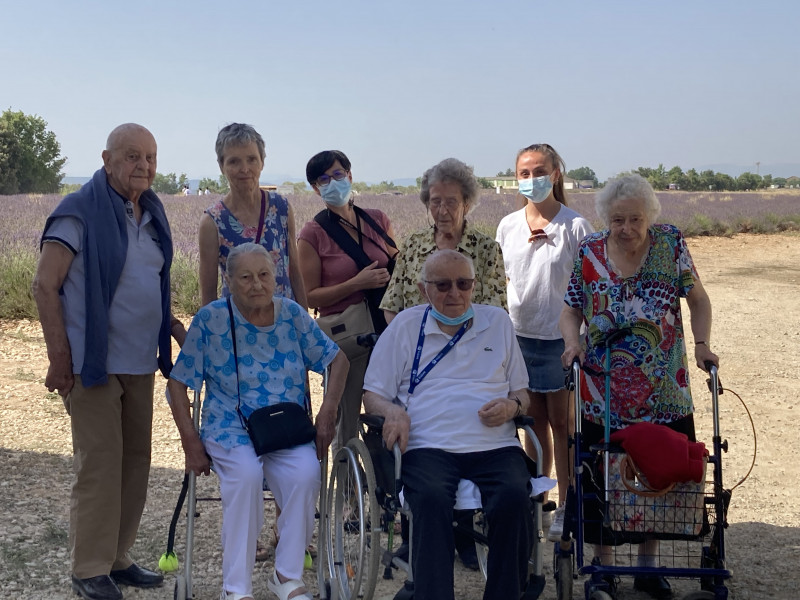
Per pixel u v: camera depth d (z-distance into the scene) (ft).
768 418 24.99
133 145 12.94
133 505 14.12
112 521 13.48
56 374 12.81
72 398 13.20
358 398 16.12
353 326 15.71
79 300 13.00
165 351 13.94
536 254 16.34
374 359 13.39
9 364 29.27
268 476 12.99
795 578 14.64
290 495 12.62
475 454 12.67
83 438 13.20
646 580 14.16
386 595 13.98
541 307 16.26
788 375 30.22
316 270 16.16
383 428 12.57
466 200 14.46
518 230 16.80
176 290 40.04
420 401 13.09
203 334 13.21
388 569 14.44
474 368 13.32
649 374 13.25
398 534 16.46
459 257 13.12
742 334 37.65
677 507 12.23
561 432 16.52
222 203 15.01
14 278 37.60
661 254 13.29
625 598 13.91
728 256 71.61
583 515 12.97
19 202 97.66
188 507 12.70
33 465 19.65
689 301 13.65
